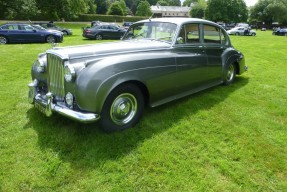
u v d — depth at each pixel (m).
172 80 3.91
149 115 3.95
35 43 14.15
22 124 3.61
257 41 20.23
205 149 3.12
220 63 5.07
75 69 3.04
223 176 2.65
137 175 2.63
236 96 5.02
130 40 4.49
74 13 36.72
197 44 4.45
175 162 2.85
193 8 86.88
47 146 3.08
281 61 9.45
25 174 2.61
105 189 2.44
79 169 2.70
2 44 13.10
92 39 17.91
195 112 4.15
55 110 3.16
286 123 3.91
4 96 4.70
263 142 3.31
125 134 3.34
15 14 29.48
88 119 2.91
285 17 68.81
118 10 69.00
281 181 2.61
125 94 3.30
